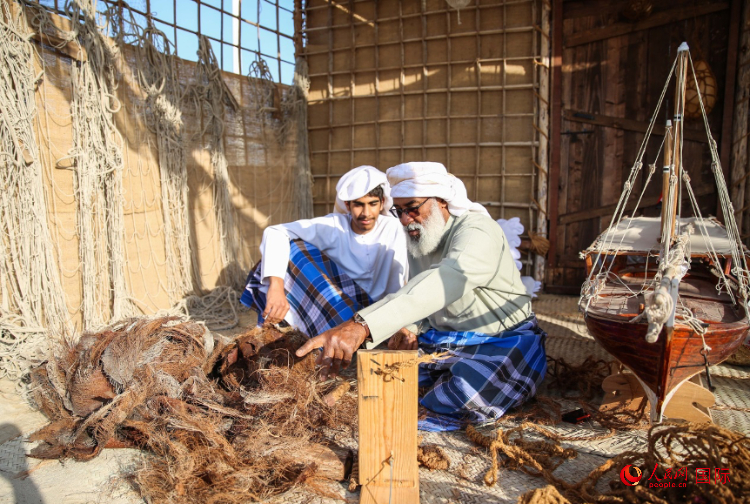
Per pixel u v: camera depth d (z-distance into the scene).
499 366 2.38
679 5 4.81
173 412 2.12
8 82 3.14
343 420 2.29
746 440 1.66
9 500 1.88
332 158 6.39
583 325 4.22
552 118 5.29
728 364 3.19
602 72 5.12
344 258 2.95
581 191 5.33
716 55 4.75
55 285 3.35
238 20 5.33
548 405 2.64
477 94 5.62
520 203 5.57
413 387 1.76
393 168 2.43
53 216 3.50
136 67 4.14
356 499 1.90
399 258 3.00
